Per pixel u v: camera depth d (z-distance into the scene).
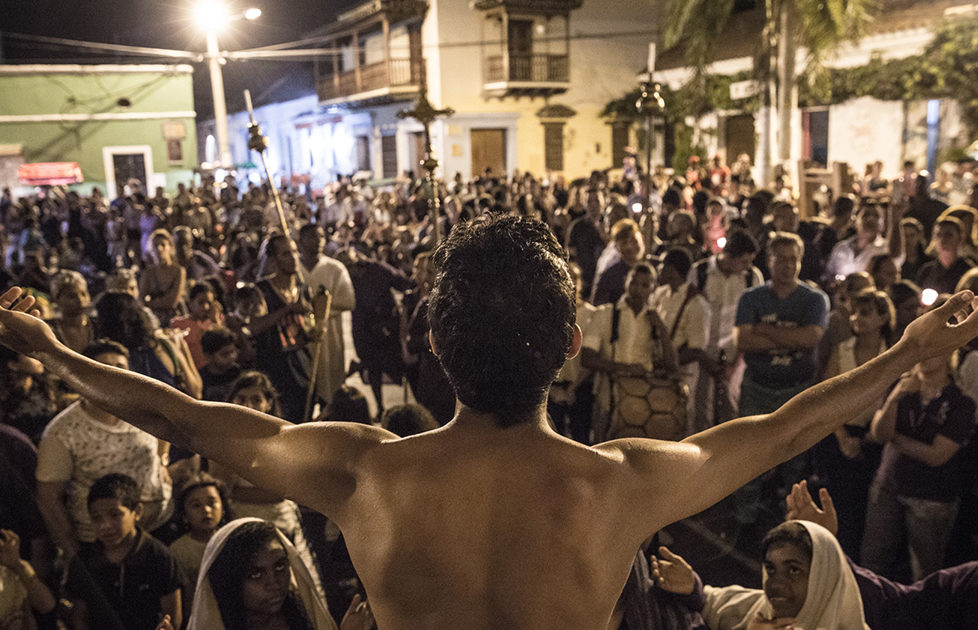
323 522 4.65
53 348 1.25
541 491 1.03
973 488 3.75
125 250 15.46
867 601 2.82
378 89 28.50
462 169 26.89
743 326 4.78
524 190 17.14
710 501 1.15
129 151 29.78
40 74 28.25
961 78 17.00
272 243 5.46
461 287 1.09
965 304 1.26
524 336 1.06
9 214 18.12
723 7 14.27
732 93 14.49
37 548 3.27
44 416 3.81
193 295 5.36
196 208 15.34
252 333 5.33
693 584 2.72
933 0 18.59
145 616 3.06
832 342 4.85
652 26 28.03
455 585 1.00
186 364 4.64
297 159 37.66
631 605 2.54
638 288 4.58
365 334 6.48
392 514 1.04
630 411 4.41
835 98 19.36
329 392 5.81
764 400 4.77
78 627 3.04
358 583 3.57
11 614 2.98
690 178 17.83
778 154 14.05
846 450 4.09
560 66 27.14
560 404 5.00
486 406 1.08
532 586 1.00
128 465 3.44
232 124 42.28
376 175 31.06
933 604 2.80
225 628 2.68
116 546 3.05
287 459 1.13
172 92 30.23
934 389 3.64
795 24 13.63
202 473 3.37
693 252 7.18
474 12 26.61
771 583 2.59
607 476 1.07
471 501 1.02
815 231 7.47
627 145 28.41
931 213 8.18
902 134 18.33
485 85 26.88
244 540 2.67
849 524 4.16
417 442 1.08
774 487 5.02
